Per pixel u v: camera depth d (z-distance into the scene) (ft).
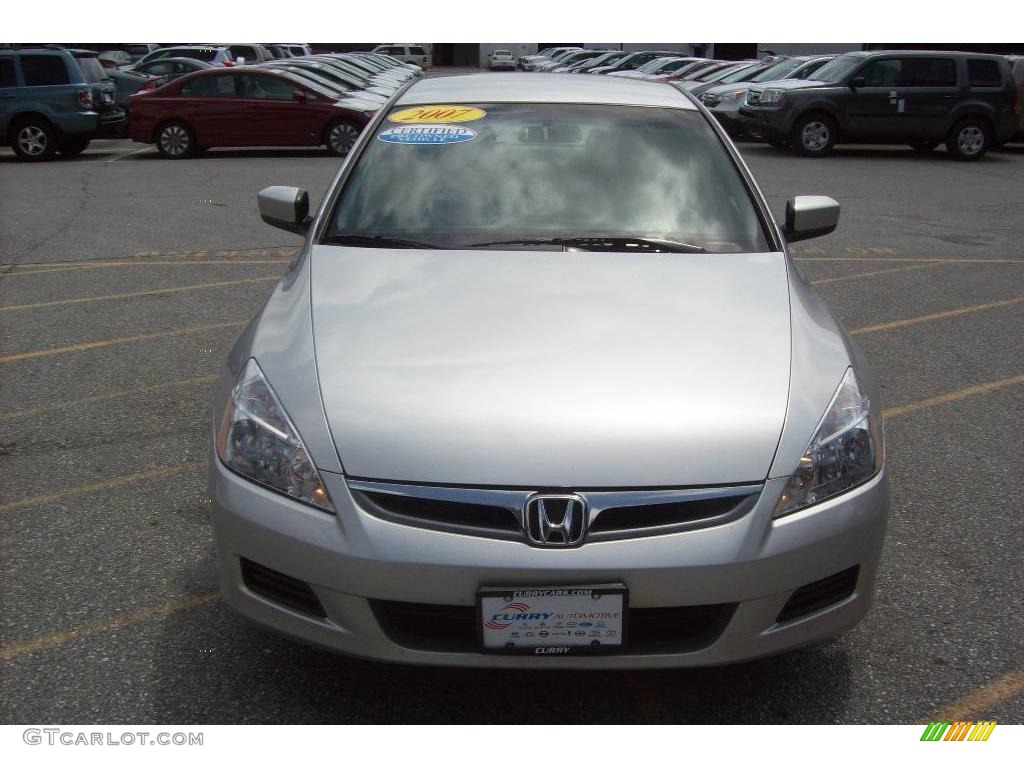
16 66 51.67
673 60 86.48
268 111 53.06
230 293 22.72
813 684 8.64
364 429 7.57
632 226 10.76
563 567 7.09
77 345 18.63
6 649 9.05
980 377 17.37
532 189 11.16
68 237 29.76
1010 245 29.81
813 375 8.31
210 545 11.02
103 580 10.27
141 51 121.90
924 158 54.70
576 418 7.59
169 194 38.99
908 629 9.47
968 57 53.47
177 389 16.20
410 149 11.80
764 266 10.15
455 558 7.11
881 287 24.14
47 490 12.42
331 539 7.28
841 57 55.57
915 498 12.41
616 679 8.70
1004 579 10.41
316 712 8.24
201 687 8.54
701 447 7.48
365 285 9.48
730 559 7.19
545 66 132.77
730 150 12.06
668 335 8.63
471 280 9.52
